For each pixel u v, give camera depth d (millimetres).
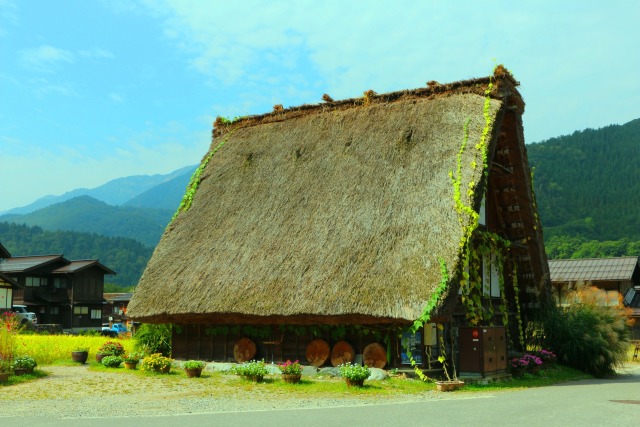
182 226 23734
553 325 23141
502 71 20094
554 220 91500
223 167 25234
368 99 23219
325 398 13672
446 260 16500
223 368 20156
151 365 19047
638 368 28453
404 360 17750
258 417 10742
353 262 17828
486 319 19797
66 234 184500
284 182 22406
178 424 9992
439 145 19500
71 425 10047
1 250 50906
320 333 19297
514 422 9688
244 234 21344
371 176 20156
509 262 23250
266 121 26094
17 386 15945
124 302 72312
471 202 17484
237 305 18859
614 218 88812
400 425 9547
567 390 15922
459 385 15859
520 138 21453
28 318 48375
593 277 45500
